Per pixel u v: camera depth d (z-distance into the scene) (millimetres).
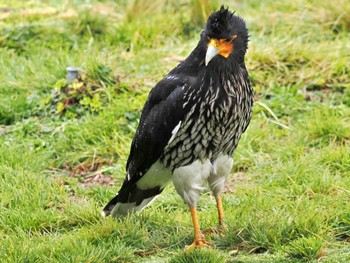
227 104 8906
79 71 13969
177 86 9008
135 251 9047
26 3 18344
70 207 10156
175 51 15555
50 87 14242
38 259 8719
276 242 8844
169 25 17016
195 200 9172
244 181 11367
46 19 17375
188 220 9828
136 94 13945
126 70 14602
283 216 9367
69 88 13688
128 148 12344
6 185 10852
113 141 12578
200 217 9898
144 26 16703
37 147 12570
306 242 8656
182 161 9133
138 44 16328
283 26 16797
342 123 12602
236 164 11867
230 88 8914
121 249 8875
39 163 11961
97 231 9266
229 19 8969
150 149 9250
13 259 8672
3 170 11258
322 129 12484
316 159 11547
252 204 10125
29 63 15141
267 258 8664
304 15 16891
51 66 14867
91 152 12398
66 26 16969
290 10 17562
